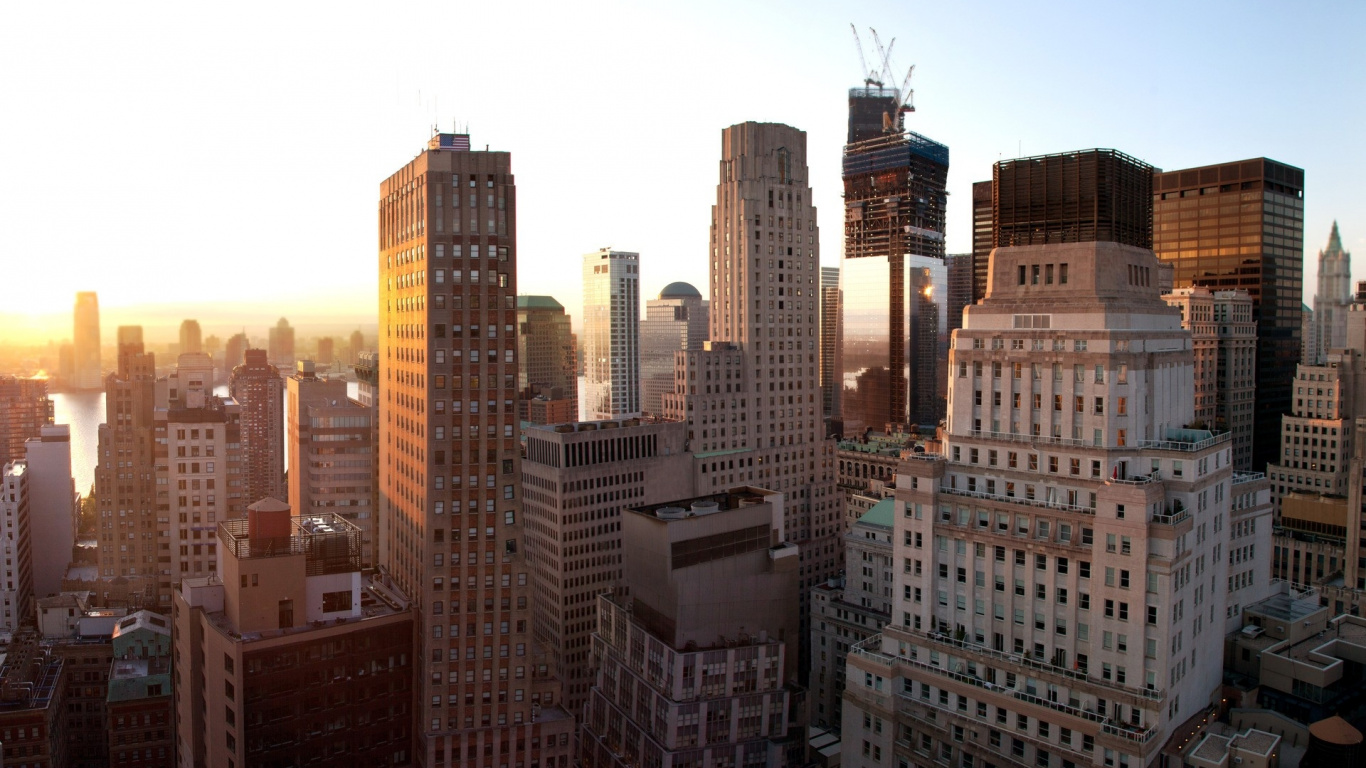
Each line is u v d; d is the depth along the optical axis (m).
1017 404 147.00
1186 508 130.50
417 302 154.12
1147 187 156.50
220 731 142.75
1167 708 126.00
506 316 151.38
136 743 190.75
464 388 149.25
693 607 188.62
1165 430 143.25
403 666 151.38
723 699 186.62
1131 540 126.75
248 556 141.38
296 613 144.12
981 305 152.75
